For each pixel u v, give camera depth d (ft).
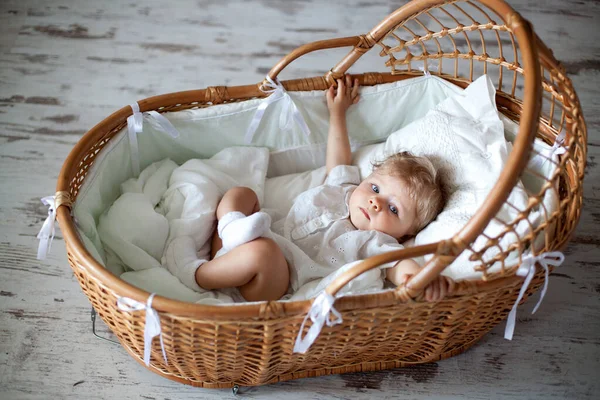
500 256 4.20
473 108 5.79
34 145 7.04
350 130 6.39
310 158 6.47
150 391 5.27
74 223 4.60
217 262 5.17
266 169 6.21
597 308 5.98
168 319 4.17
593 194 6.84
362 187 5.77
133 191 5.63
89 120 7.36
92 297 4.66
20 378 5.25
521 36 4.03
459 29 5.62
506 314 5.26
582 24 8.80
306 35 8.57
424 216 5.61
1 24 8.30
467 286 4.34
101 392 5.23
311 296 5.18
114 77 7.86
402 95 6.23
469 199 5.36
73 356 5.42
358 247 5.52
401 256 3.93
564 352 5.67
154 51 8.22
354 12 8.92
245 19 8.72
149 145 5.91
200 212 5.57
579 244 6.44
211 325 4.20
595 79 8.09
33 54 8.00
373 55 8.34
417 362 5.48
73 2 8.70
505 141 5.61
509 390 5.41
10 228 6.28
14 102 7.43
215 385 5.27
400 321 4.59
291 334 4.39
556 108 7.38
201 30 8.54
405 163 5.63
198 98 5.81
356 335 4.64
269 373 5.02
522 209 4.98
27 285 5.86
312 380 5.41
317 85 6.05
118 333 4.93
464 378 5.47
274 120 6.13
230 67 8.13
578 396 5.40
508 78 8.13
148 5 8.80
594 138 7.37
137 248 5.20
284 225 5.78
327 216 5.73
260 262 5.05
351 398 5.31
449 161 5.65
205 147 6.15
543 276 4.89
